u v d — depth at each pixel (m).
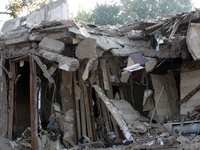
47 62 11.17
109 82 11.87
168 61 13.55
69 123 11.17
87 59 10.97
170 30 10.68
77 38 10.01
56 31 9.96
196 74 12.02
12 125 10.73
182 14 9.77
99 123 11.88
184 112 11.62
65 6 13.79
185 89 12.16
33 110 9.73
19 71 12.87
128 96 12.51
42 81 12.84
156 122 12.01
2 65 10.76
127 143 9.49
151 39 11.48
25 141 10.20
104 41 11.23
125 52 11.39
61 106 12.04
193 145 7.84
